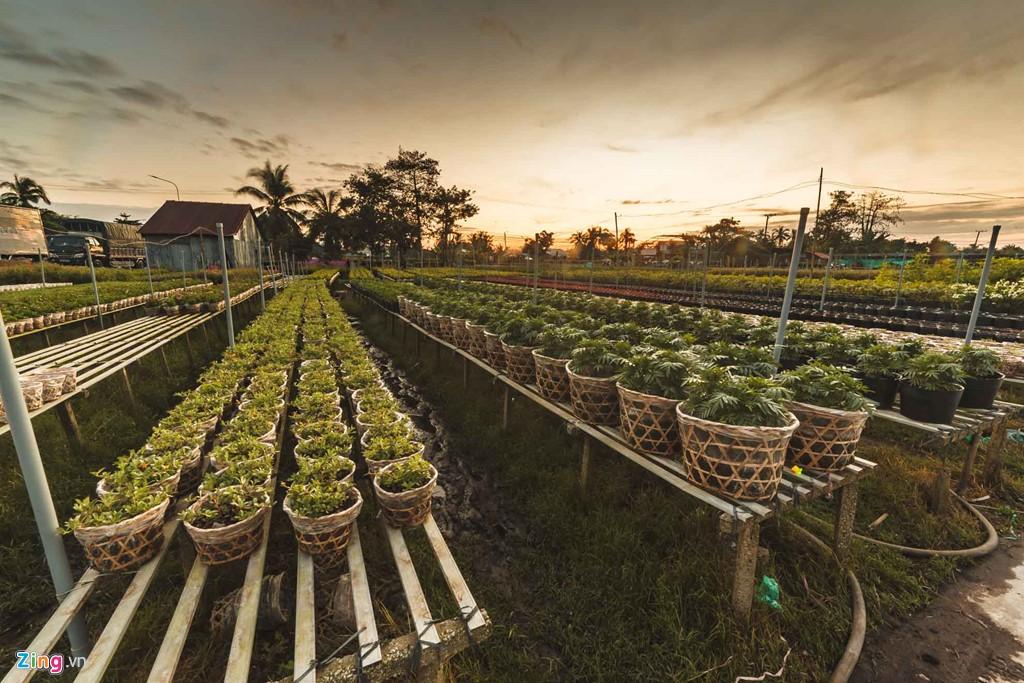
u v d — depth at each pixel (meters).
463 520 5.64
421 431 8.46
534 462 6.62
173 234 39.16
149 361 11.37
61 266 25.25
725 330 9.14
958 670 3.49
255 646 3.65
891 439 7.33
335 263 65.75
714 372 4.11
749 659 3.52
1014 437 7.04
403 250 64.81
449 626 2.97
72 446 6.43
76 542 4.99
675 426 4.38
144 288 19.12
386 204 64.94
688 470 3.97
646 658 3.60
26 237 26.58
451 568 3.46
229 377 7.20
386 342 16.00
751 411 3.73
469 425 8.19
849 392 4.20
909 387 5.50
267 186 53.91
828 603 4.06
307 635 2.94
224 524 3.51
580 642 3.79
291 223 57.19
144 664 3.51
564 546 4.94
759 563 4.32
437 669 2.92
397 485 4.07
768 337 7.97
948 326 14.21
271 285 30.59
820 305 19.28
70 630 3.33
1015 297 15.82
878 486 5.78
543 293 18.25
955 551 4.64
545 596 4.35
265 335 10.73
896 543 4.91
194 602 3.23
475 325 9.26
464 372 9.81
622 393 4.71
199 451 4.81
